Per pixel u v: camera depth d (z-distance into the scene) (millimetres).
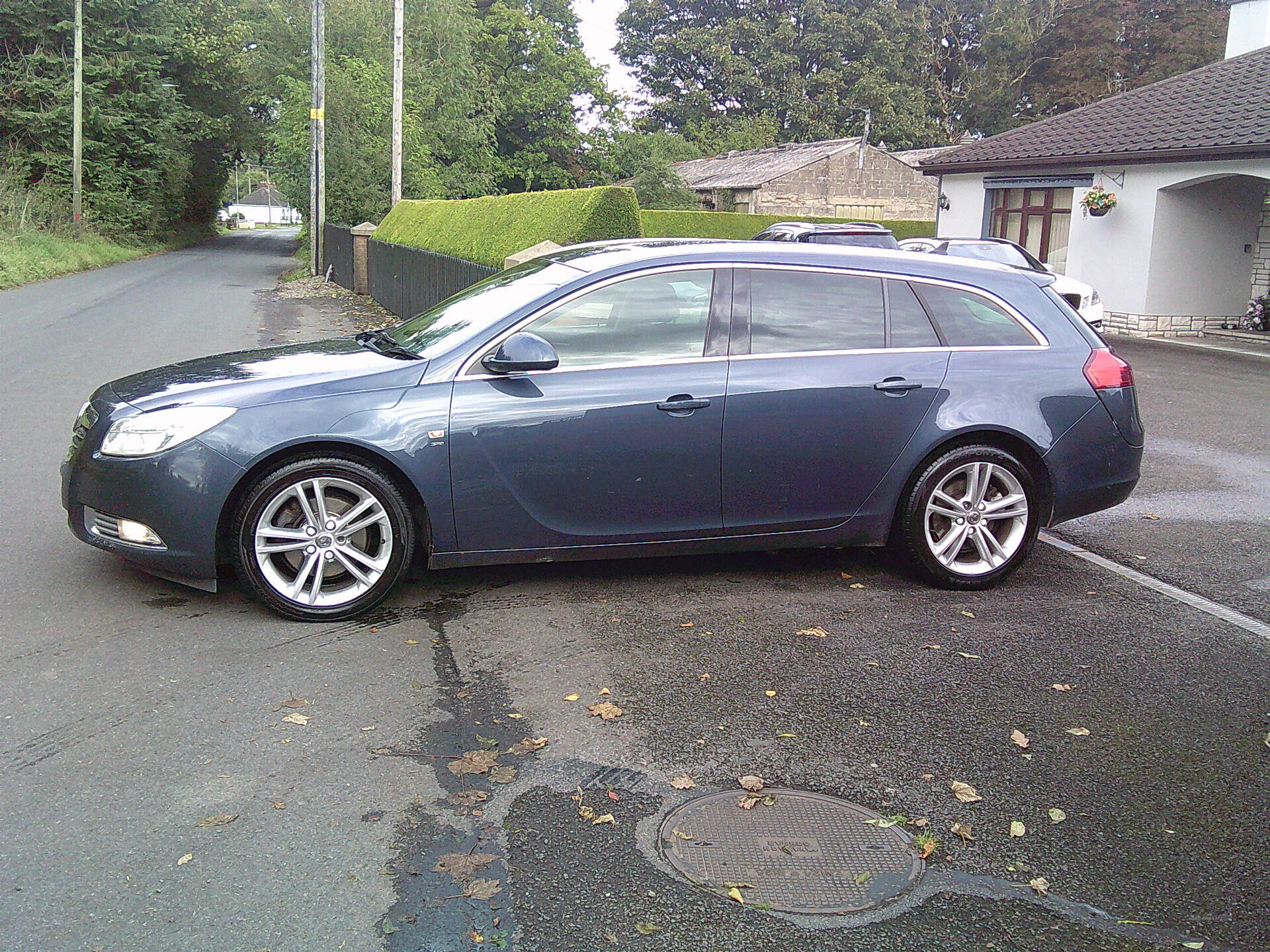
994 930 2770
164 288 25734
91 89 41719
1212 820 3340
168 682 4094
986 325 5484
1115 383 5547
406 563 4863
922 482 5309
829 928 2754
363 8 38469
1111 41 50250
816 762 3643
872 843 3160
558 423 4840
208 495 4551
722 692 4176
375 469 4738
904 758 3693
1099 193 19109
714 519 5141
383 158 33562
